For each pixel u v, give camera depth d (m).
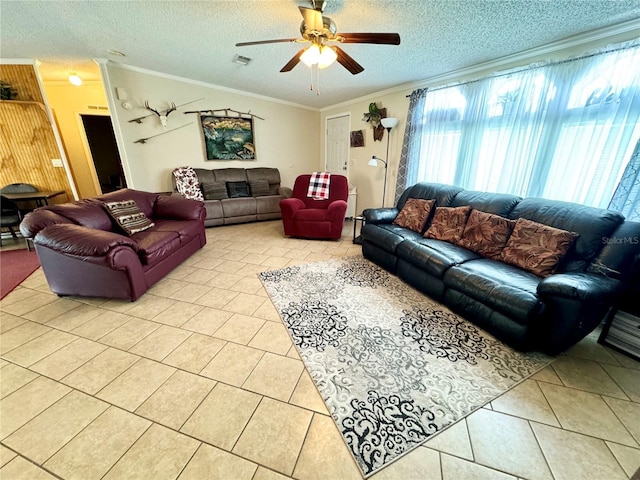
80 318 2.01
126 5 2.04
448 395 1.39
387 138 4.42
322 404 1.33
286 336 1.83
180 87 4.16
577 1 1.81
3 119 3.51
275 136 5.42
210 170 4.65
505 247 2.19
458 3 1.89
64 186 3.98
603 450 1.13
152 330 1.88
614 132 2.11
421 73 3.44
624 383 1.46
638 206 1.98
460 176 3.35
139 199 3.20
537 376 1.51
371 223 3.18
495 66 2.96
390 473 1.05
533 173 2.63
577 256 1.84
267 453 1.11
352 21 2.18
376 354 1.67
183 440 1.16
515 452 1.12
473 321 1.94
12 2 2.01
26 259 3.06
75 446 1.13
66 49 3.01
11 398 1.34
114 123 3.70
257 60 3.21
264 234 4.22
